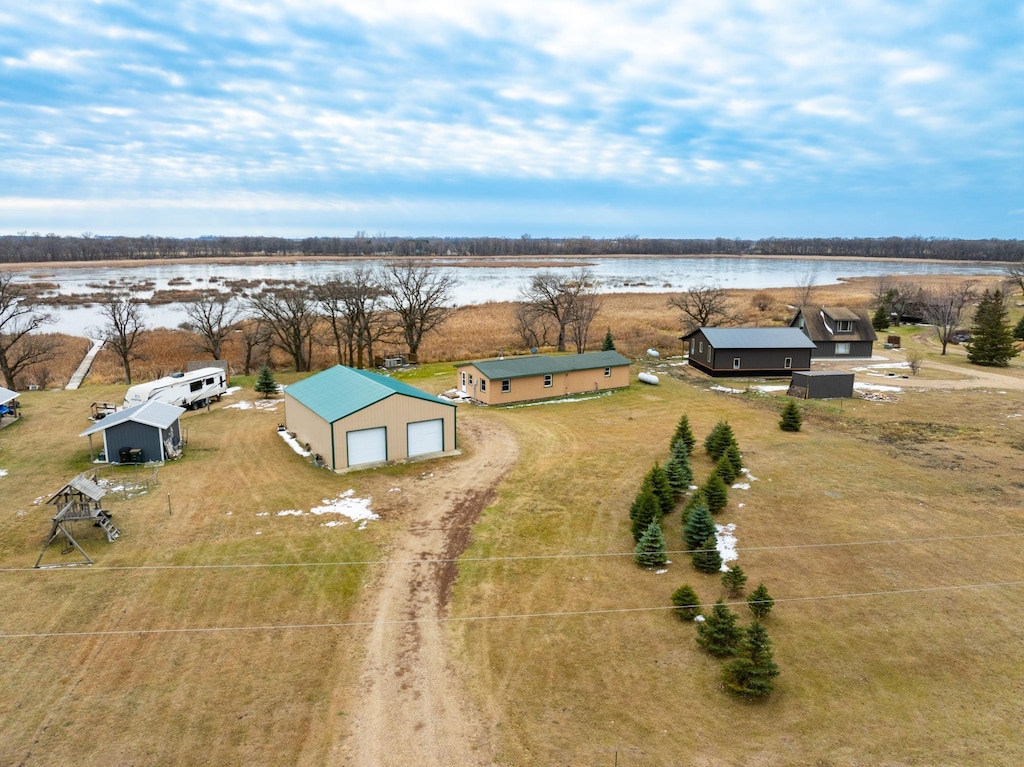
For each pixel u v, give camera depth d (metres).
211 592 18.75
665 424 37.12
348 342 57.16
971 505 24.66
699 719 13.85
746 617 17.47
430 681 15.16
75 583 19.05
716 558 20.03
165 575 19.62
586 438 34.34
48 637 16.47
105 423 29.86
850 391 43.16
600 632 17.00
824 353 56.69
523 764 12.76
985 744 12.94
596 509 24.89
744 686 14.37
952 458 30.23
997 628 16.80
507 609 18.11
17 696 14.38
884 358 57.50
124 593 18.59
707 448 30.84
